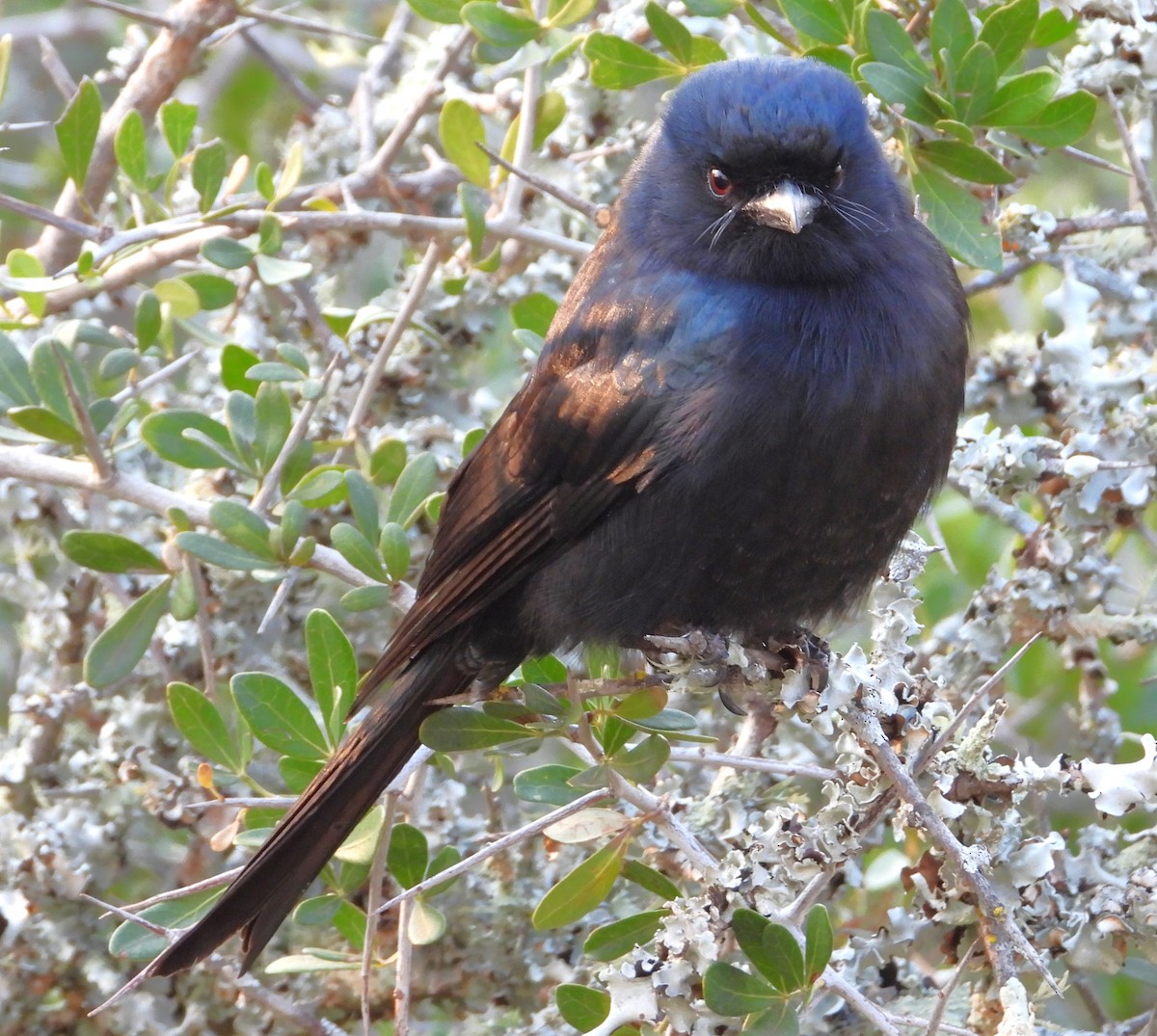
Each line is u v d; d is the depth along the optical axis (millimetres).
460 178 11430
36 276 9875
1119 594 11586
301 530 9078
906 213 9188
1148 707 11883
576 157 11055
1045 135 9047
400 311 10086
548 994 9422
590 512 9141
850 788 7664
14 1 15555
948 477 9719
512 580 9445
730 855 7832
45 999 9969
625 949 8219
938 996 8359
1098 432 9305
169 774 9781
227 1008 9867
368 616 10727
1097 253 10617
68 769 10328
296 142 11555
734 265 8797
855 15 9398
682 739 8359
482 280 11039
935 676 8305
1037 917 7816
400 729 9180
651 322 8883
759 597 9086
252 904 8734
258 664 10344
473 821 9945
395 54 13227
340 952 9172
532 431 9234
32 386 9562
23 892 9805
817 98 8758
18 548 10617
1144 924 7867
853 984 8633
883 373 8586
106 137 11422
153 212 10586
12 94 15195
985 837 7652
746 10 9898
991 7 9875
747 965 8312
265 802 8695
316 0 14828
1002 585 9414
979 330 13312
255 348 10906
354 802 8969
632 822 8094
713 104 8875
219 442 9492
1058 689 11648
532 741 8320
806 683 8047
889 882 9953
